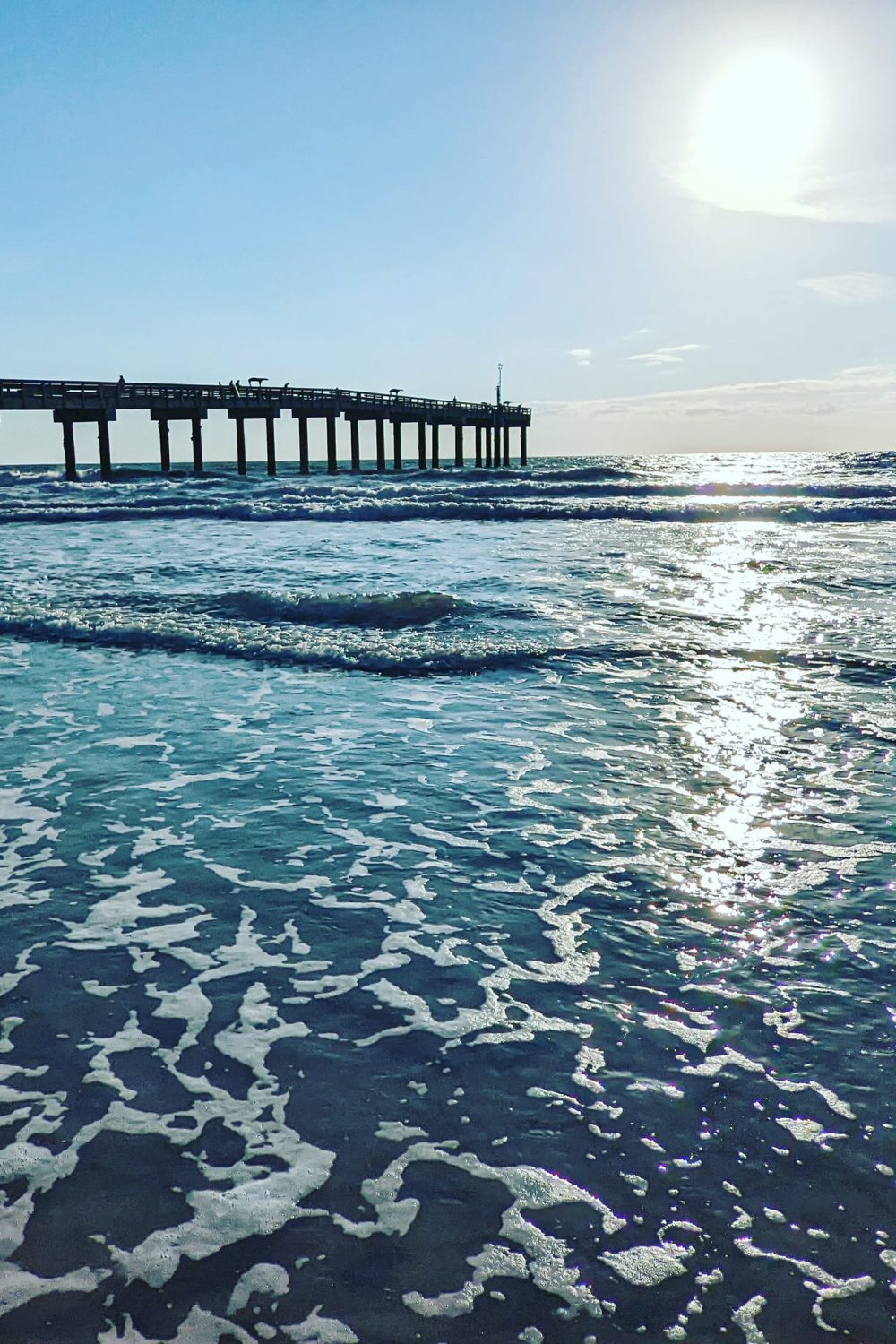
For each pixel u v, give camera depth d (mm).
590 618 10055
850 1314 2062
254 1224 2330
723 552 15344
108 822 4984
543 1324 2051
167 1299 2117
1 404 30312
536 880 4270
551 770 5703
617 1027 3143
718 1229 2293
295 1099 2799
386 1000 3328
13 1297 2117
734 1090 2805
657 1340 2010
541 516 22094
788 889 4129
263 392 40781
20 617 10102
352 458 47625
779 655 8414
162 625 9742
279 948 3701
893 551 15234
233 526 20984
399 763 5840
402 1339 2016
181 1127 2682
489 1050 3023
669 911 3957
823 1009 3215
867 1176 2449
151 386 35719
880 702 6957
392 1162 2535
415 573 13344
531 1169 2498
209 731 6531
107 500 26500
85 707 7152
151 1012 3271
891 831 4707
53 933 3828
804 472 46938
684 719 6691
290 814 5070
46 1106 2783
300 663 8477
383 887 4219
